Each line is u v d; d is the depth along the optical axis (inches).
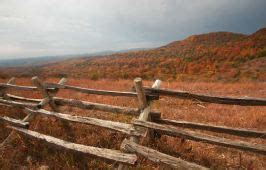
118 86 597.9
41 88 218.5
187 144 186.2
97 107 197.2
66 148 165.5
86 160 168.1
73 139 199.8
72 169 157.6
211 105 358.0
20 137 194.5
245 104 142.8
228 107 345.1
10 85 263.7
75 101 210.5
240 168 165.5
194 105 359.3
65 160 166.2
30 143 193.6
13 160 176.6
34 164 170.1
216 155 182.4
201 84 687.1
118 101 354.3
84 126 215.0
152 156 135.6
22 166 169.8
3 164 168.1
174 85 645.3
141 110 173.5
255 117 279.6
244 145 130.6
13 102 238.5
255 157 184.2
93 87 583.8
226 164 170.9
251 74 1301.7
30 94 382.3
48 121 226.8
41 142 183.8
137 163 147.2
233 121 273.7
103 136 194.1
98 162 164.2
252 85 673.0
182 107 349.1
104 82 699.4
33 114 213.2
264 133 147.0
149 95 170.1
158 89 166.2
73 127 215.5
